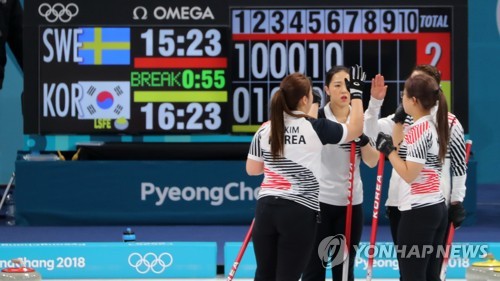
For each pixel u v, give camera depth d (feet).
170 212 131.95
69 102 130.72
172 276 105.19
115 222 131.75
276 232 73.10
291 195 71.97
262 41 129.80
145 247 105.29
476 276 91.56
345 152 81.87
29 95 130.93
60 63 130.62
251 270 104.63
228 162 132.16
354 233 83.10
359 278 104.12
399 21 130.00
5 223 136.05
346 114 83.56
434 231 75.77
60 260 104.42
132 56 130.21
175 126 130.41
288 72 129.90
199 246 105.50
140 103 130.31
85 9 130.31
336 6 129.49
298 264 72.64
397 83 130.11
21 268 90.17
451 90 130.93
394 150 75.05
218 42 129.90
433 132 74.79
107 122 130.72
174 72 130.11
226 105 130.21
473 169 131.75
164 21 129.80
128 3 130.11
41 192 131.34
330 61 129.59
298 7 129.49
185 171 131.85
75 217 131.34
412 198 75.15
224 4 129.90
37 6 130.41
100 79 130.31
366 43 129.80
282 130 72.54
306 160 72.28
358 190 82.69
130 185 131.75
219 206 132.16
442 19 130.41
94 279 104.73
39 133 131.13
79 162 131.23
